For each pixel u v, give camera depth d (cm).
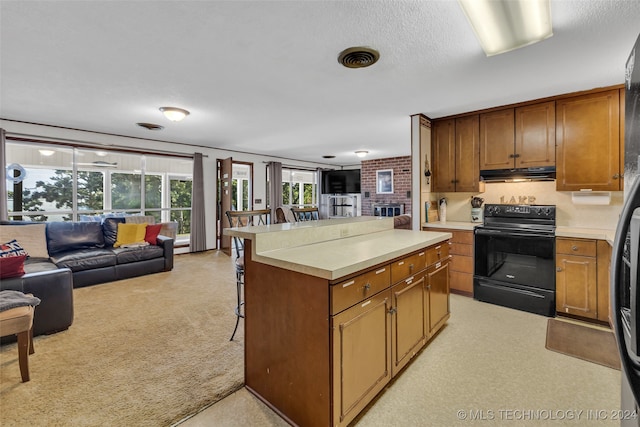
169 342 236
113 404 165
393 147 632
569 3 159
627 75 129
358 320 150
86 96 312
